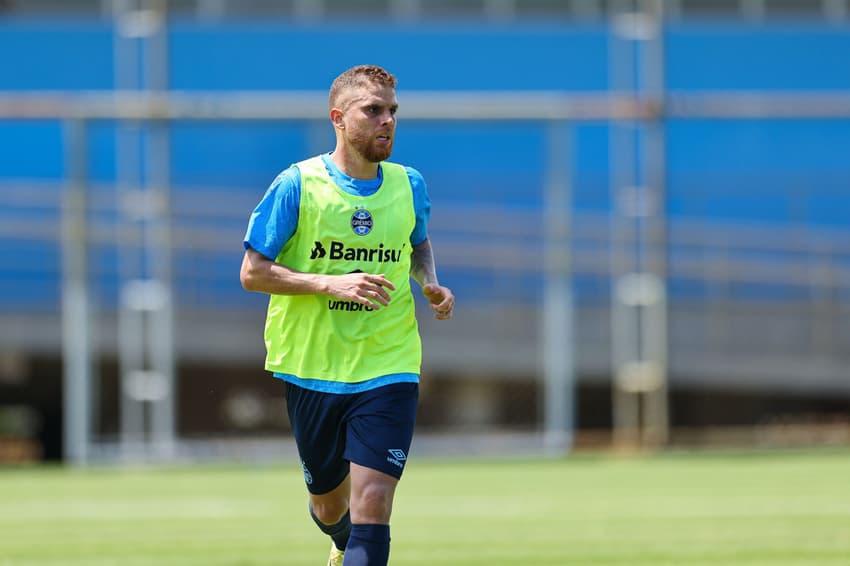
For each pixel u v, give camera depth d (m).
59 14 61.84
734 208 56.31
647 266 49.66
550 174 50.00
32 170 56.28
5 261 56.41
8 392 62.81
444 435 52.31
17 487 41.62
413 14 61.97
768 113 49.66
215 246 54.16
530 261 55.09
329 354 17.25
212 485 41.75
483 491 38.34
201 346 52.47
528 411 52.88
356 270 17.38
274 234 17.09
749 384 55.59
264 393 52.09
